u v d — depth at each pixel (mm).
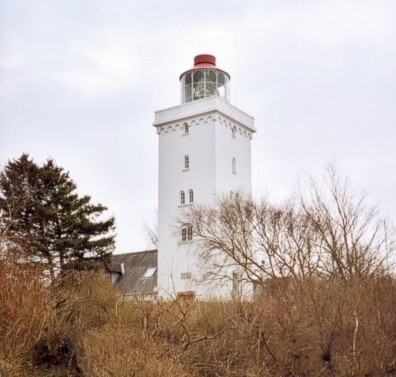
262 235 32906
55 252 30016
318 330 12977
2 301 12000
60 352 14523
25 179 30547
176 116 45344
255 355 13562
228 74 49500
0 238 13938
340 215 26625
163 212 44562
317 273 19125
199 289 37312
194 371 12789
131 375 10664
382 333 12719
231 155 44781
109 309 16219
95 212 33344
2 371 11586
